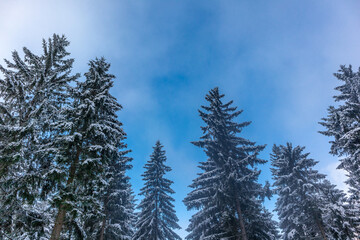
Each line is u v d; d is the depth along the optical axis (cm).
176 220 2327
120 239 1677
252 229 1555
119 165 1762
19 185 805
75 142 958
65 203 782
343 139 1480
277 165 2312
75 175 968
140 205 2273
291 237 2064
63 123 950
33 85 1052
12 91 1009
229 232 1605
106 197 1584
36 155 893
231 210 1609
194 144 1953
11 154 775
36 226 841
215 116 2120
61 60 1250
